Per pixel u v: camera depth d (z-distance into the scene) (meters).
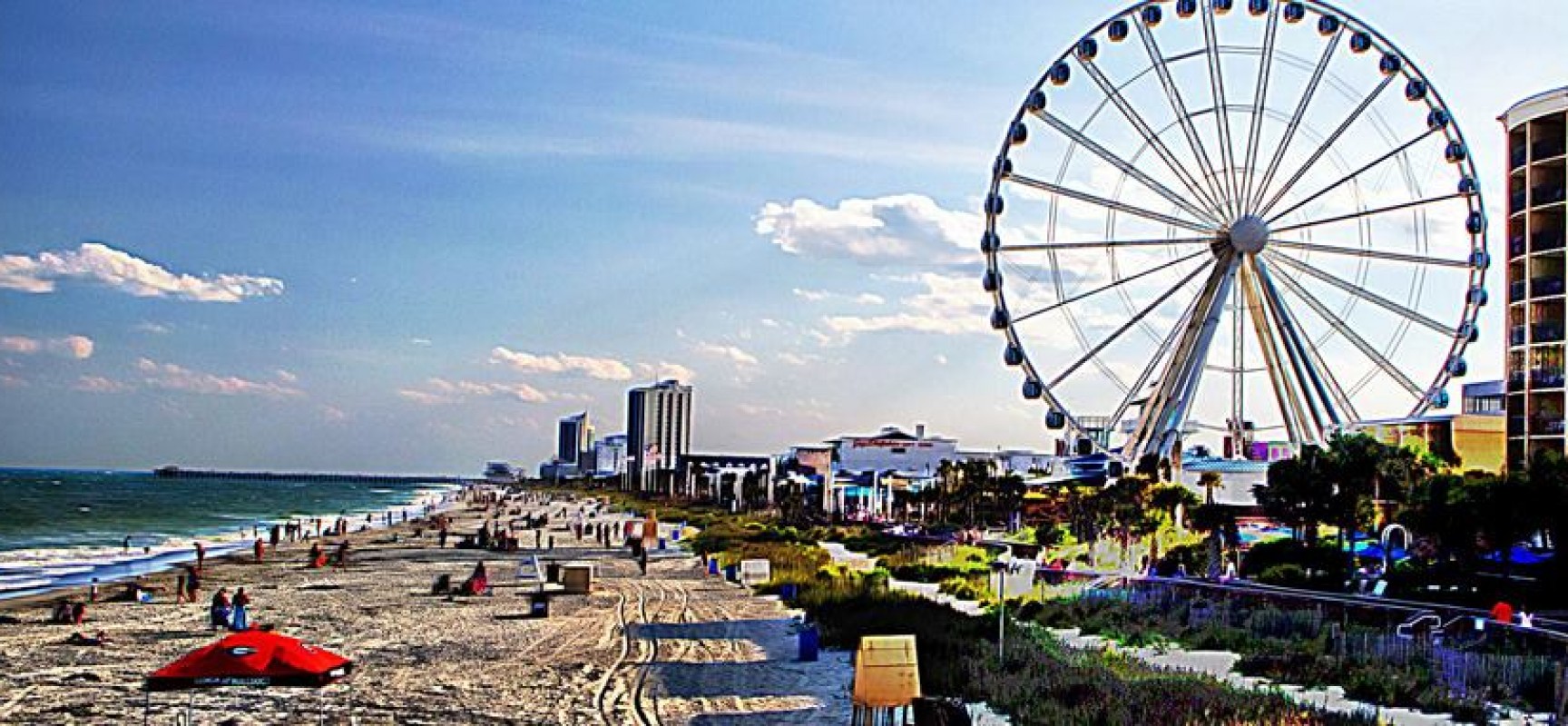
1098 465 105.38
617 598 62.16
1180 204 78.31
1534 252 71.88
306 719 30.00
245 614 49.53
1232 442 90.75
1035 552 80.12
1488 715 28.62
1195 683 30.56
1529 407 71.50
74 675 36.88
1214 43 77.38
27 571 83.69
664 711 31.16
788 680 35.78
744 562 70.88
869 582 64.62
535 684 35.00
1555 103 70.56
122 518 174.88
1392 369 78.62
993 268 77.69
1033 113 78.12
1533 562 55.72
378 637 46.19
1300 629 40.50
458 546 110.12
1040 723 26.95
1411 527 56.69
